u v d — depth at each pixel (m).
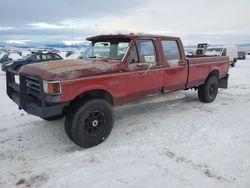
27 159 4.31
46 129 5.62
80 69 4.48
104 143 4.81
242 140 4.85
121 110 6.84
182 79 6.52
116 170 3.85
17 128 5.75
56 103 4.28
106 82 4.79
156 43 5.74
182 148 4.53
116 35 5.41
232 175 3.68
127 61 5.16
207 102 7.65
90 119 4.57
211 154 4.29
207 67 7.29
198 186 3.42
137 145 4.68
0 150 4.67
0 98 8.90
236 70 20.02
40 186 3.52
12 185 3.57
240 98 8.45
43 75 4.29
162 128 5.49
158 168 3.88
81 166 3.99
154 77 5.71
